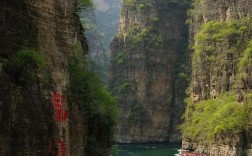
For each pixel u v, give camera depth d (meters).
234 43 102.69
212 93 107.62
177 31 147.88
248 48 92.56
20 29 23.12
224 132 86.12
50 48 25.88
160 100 141.12
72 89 29.78
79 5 39.78
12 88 20.98
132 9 148.88
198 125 102.56
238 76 91.62
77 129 29.38
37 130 22.12
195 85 115.38
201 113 106.62
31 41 23.95
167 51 144.75
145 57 142.75
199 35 115.00
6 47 21.92
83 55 34.41
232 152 83.56
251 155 81.12
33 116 22.00
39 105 22.78
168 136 139.25
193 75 118.31
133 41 145.12
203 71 111.88
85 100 32.28
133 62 143.38
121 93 141.25
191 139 101.94
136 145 125.81
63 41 28.61
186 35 148.75
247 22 102.25
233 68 100.69
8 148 20.16
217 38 108.06
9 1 22.50
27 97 21.91
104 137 35.91
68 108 27.66
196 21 127.94
